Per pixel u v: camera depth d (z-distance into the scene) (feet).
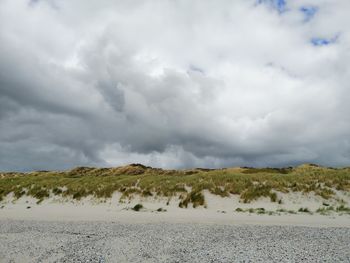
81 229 75.56
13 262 46.80
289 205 117.91
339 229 73.92
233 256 48.55
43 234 68.59
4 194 146.72
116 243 58.65
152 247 55.21
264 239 61.93
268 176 144.36
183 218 97.19
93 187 144.25
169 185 139.03
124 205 126.72
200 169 409.90
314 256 48.21
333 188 130.00
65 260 47.21
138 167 457.68
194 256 48.88
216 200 125.49
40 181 159.63
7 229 76.18
